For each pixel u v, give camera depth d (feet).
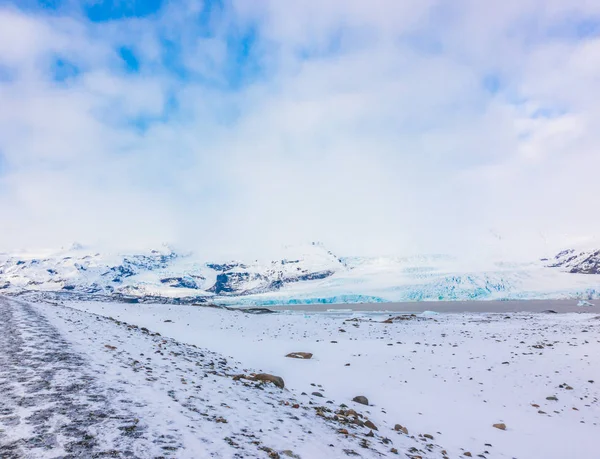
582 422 47.37
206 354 70.33
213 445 20.79
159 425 22.44
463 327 129.18
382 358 79.97
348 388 59.36
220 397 33.50
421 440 39.01
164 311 164.86
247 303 619.67
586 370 68.08
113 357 43.01
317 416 36.19
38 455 16.43
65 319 82.64
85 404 24.36
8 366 32.94
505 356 80.18
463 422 46.62
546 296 457.27
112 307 170.30
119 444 18.75
